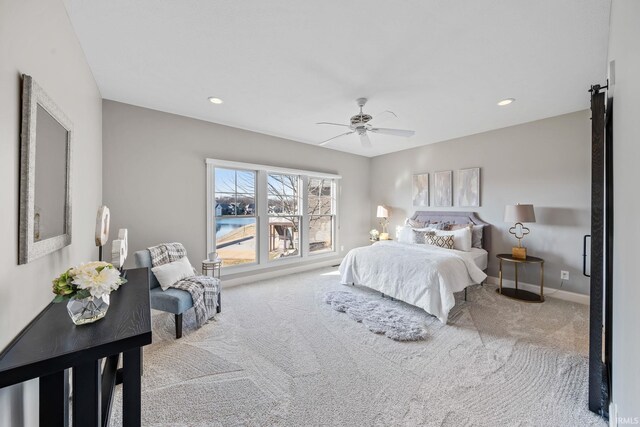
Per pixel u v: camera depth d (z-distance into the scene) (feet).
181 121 11.59
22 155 3.57
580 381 6.03
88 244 7.59
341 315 9.76
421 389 5.81
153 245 10.87
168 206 11.25
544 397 5.55
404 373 6.37
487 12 5.52
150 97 9.73
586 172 10.91
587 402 5.38
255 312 10.01
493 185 13.66
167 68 7.79
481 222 13.97
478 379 6.13
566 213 11.41
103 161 9.72
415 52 6.97
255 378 6.19
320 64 7.55
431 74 8.07
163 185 11.11
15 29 3.47
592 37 6.24
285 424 4.90
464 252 12.46
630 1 3.10
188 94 9.52
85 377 3.44
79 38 6.41
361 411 5.20
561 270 11.53
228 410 5.22
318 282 13.99
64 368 2.93
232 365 6.69
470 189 14.51
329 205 18.16
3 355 2.91
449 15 5.62
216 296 9.62
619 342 3.88
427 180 16.56
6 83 3.24
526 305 10.68
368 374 6.33
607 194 5.26
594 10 5.38
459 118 11.94
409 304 10.73
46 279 4.42
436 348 7.48
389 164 18.97
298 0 5.24
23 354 2.92
